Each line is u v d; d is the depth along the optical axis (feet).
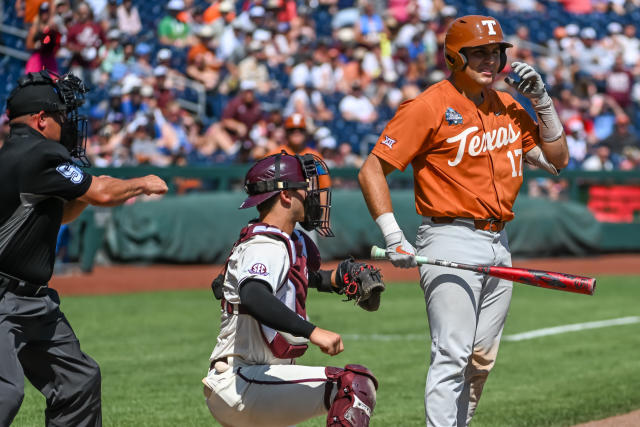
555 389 81.25
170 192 172.86
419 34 228.43
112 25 187.73
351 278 44.70
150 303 132.87
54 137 44.37
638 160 230.89
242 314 42.19
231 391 42.01
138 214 167.63
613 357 96.73
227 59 205.77
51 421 45.60
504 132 52.24
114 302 133.39
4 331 42.16
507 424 68.13
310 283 45.50
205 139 186.50
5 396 41.50
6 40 137.28
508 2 262.88
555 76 238.48
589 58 246.06
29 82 43.86
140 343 101.91
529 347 102.63
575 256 190.19
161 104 181.68
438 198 51.21
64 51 169.37
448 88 51.49
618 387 81.97
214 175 170.40
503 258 51.98
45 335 44.06
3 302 42.55
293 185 42.96
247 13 215.10
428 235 51.80
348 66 217.56
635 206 205.36
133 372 86.63
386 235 49.93
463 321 49.83
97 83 174.50
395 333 109.29
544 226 184.96
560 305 136.46
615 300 141.49
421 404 74.69
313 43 223.71
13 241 42.09
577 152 219.20
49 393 45.47
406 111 50.83
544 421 69.00
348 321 118.52
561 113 232.32
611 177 195.93
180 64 204.64
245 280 39.78
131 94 176.55
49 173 41.96
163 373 86.28
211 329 111.86
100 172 160.97
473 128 50.80
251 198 43.39
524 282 48.08
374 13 227.20
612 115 235.81
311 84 205.46
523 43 248.52
